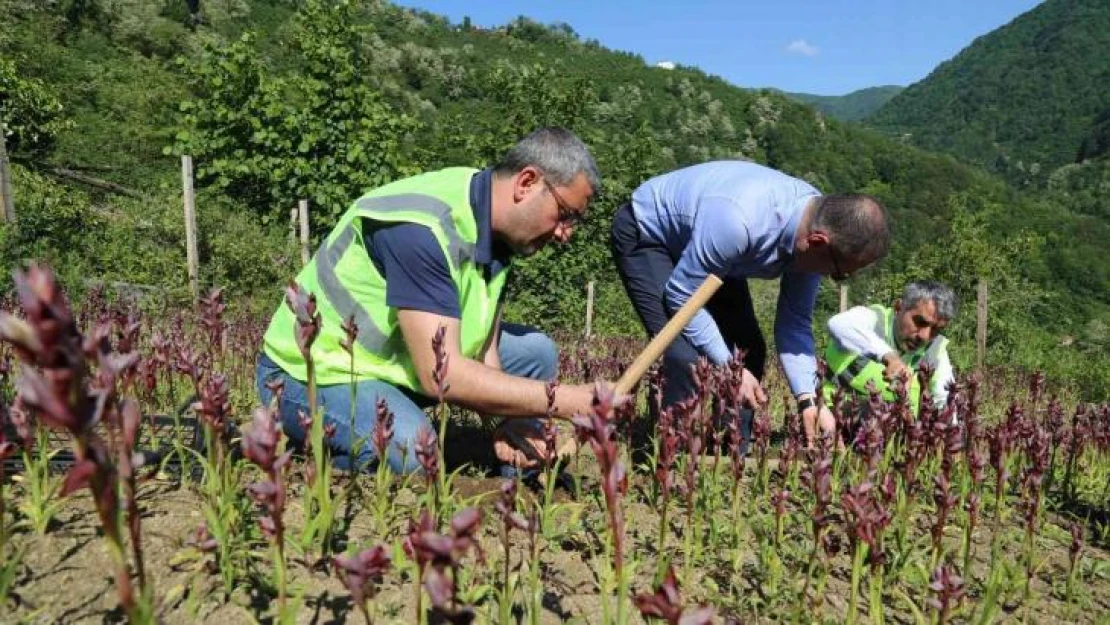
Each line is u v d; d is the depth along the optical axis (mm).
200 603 2133
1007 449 3867
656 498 3471
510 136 20188
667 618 1134
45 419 906
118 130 30156
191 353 2764
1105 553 3717
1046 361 18109
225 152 17469
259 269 15648
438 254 3137
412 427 3379
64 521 2438
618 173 21375
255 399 5238
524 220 3289
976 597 3020
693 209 4488
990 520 3902
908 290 5484
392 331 3441
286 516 2740
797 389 4637
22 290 865
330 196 17219
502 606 2041
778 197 4102
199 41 65812
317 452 2453
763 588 2770
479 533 2803
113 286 11148
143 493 2730
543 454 3238
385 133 17797
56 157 24312
